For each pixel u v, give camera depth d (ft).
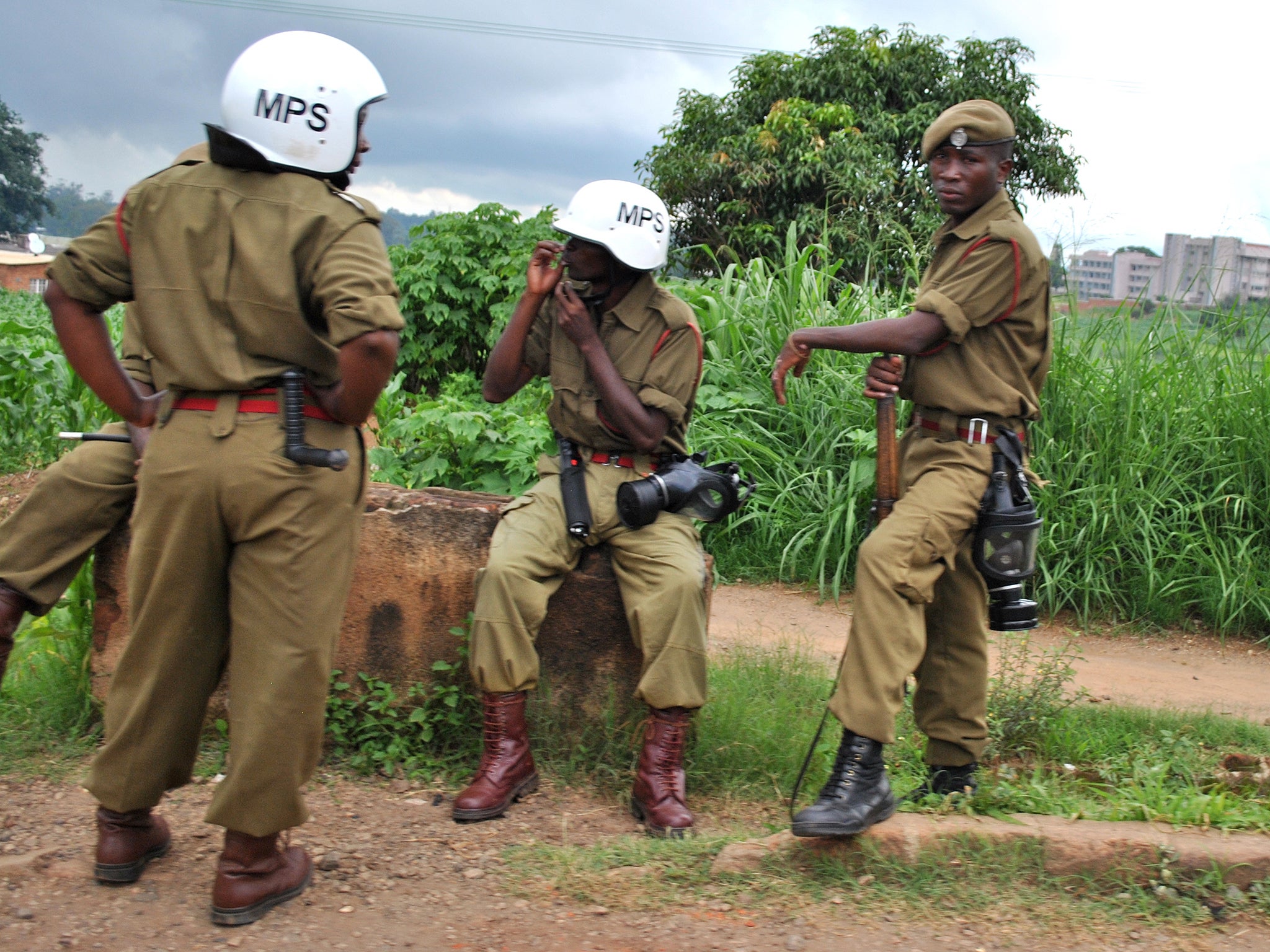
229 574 7.98
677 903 8.64
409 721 11.16
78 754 10.91
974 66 58.39
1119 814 9.82
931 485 9.64
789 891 8.80
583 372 10.75
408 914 8.38
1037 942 8.18
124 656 8.14
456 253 33.96
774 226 53.72
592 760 11.23
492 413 21.03
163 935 7.93
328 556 7.89
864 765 9.14
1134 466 20.31
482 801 10.11
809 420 22.31
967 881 8.95
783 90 58.80
